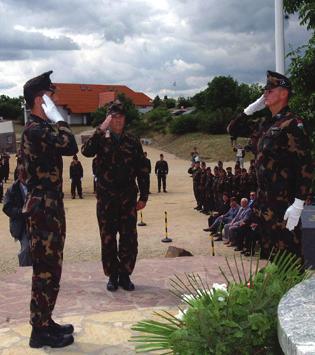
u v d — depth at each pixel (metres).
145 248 12.19
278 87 4.21
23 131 4.13
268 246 4.32
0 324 5.06
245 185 15.93
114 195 5.84
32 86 4.06
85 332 4.57
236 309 2.82
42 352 4.14
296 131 4.03
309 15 9.45
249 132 4.66
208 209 17.77
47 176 4.04
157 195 24.41
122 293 5.95
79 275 6.82
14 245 12.99
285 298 2.54
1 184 24.06
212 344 2.73
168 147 51.72
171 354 3.15
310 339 2.05
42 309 4.13
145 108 89.25
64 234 4.17
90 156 5.79
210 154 44.59
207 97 57.78
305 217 7.93
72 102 77.19
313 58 9.48
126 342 4.31
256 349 2.78
